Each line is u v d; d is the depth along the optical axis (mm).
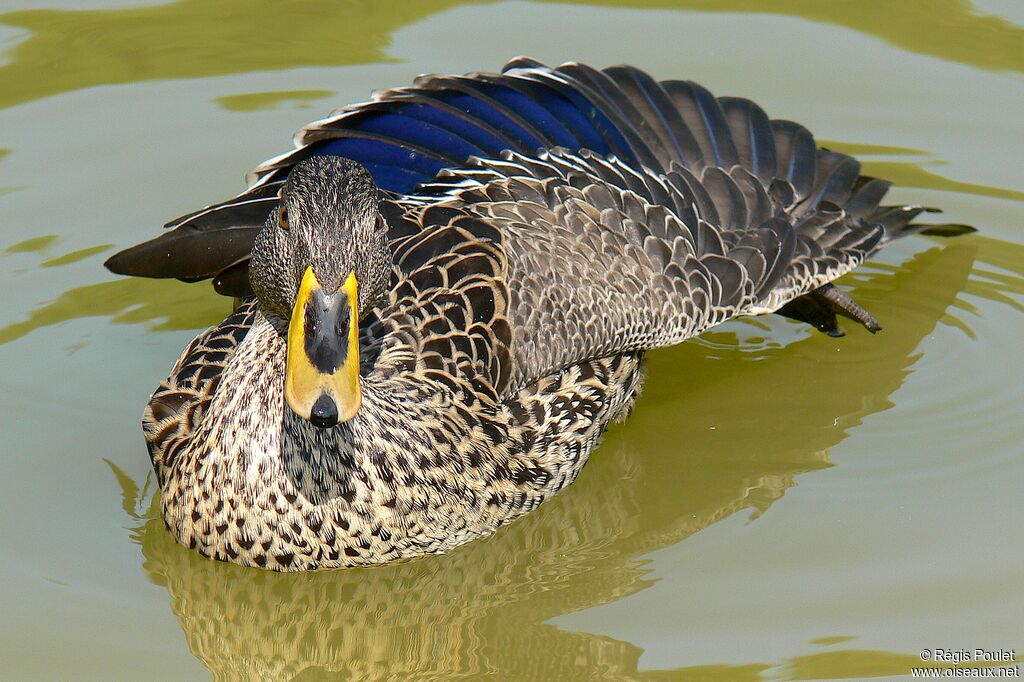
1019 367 13758
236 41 18141
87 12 18484
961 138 16516
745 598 10891
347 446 10656
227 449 10758
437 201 12375
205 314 14523
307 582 11125
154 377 13445
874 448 12766
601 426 12422
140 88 17188
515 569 11391
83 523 11648
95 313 14281
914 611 10648
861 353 14109
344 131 12625
